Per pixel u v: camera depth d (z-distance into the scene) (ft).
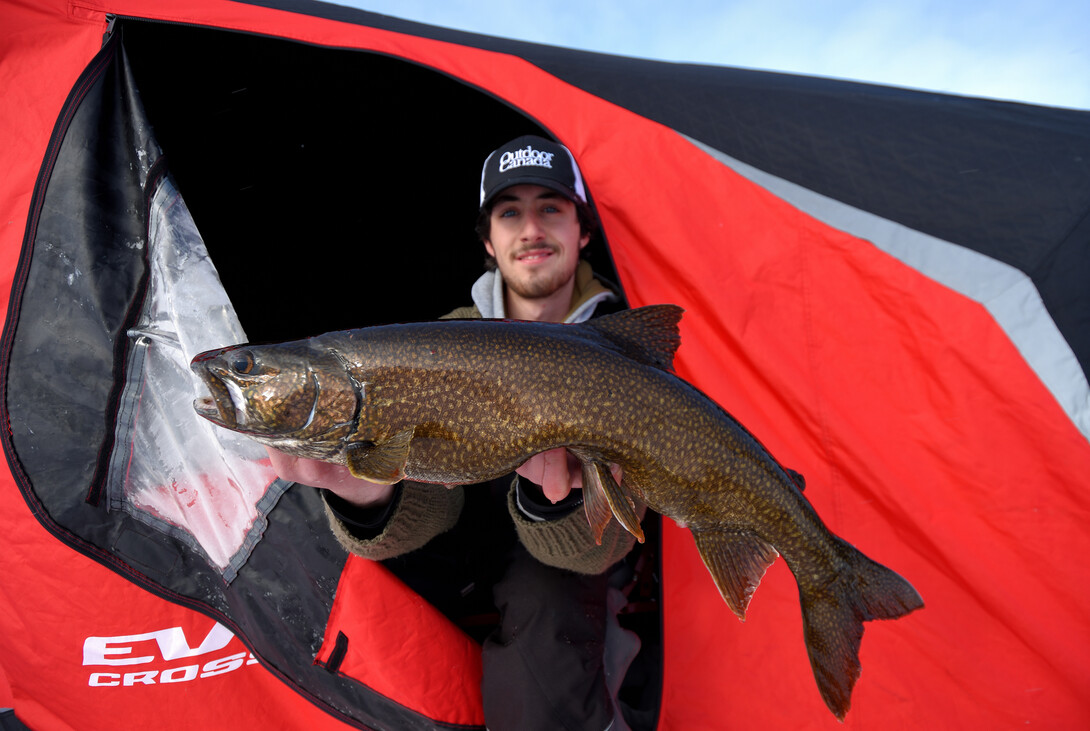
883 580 2.24
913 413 3.01
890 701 2.90
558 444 1.97
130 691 2.96
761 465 2.14
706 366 3.19
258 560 2.96
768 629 3.01
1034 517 2.88
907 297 3.06
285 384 1.87
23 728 3.17
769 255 3.18
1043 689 2.82
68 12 2.94
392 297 5.52
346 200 5.11
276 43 3.89
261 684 3.06
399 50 3.31
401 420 1.91
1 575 2.91
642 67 3.69
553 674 2.73
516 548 3.09
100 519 2.93
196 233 3.10
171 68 3.98
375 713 2.89
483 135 4.81
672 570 3.08
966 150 3.24
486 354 1.91
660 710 3.01
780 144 3.29
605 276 4.90
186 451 2.98
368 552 2.78
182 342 3.01
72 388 2.92
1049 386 2.91
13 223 2.94
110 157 2.97
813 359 3.10
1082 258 3.00
